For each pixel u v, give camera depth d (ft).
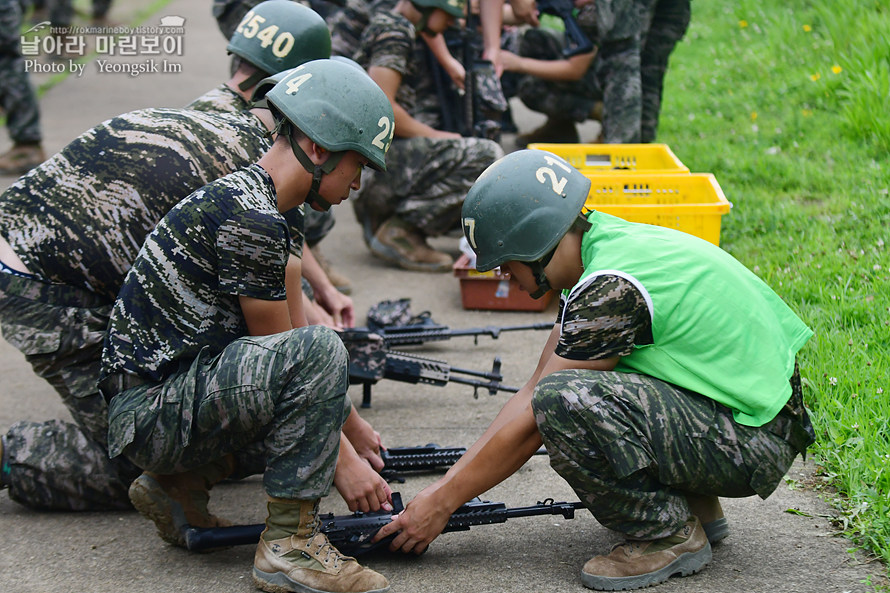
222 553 9.32
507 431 8.48
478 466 8.57
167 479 8.94
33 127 25.25
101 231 9.34
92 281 9.42
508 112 27.14
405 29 17.30
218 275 8.33
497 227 8.45
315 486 8.21
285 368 8.10
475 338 14.71
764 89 25.55
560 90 23.99
